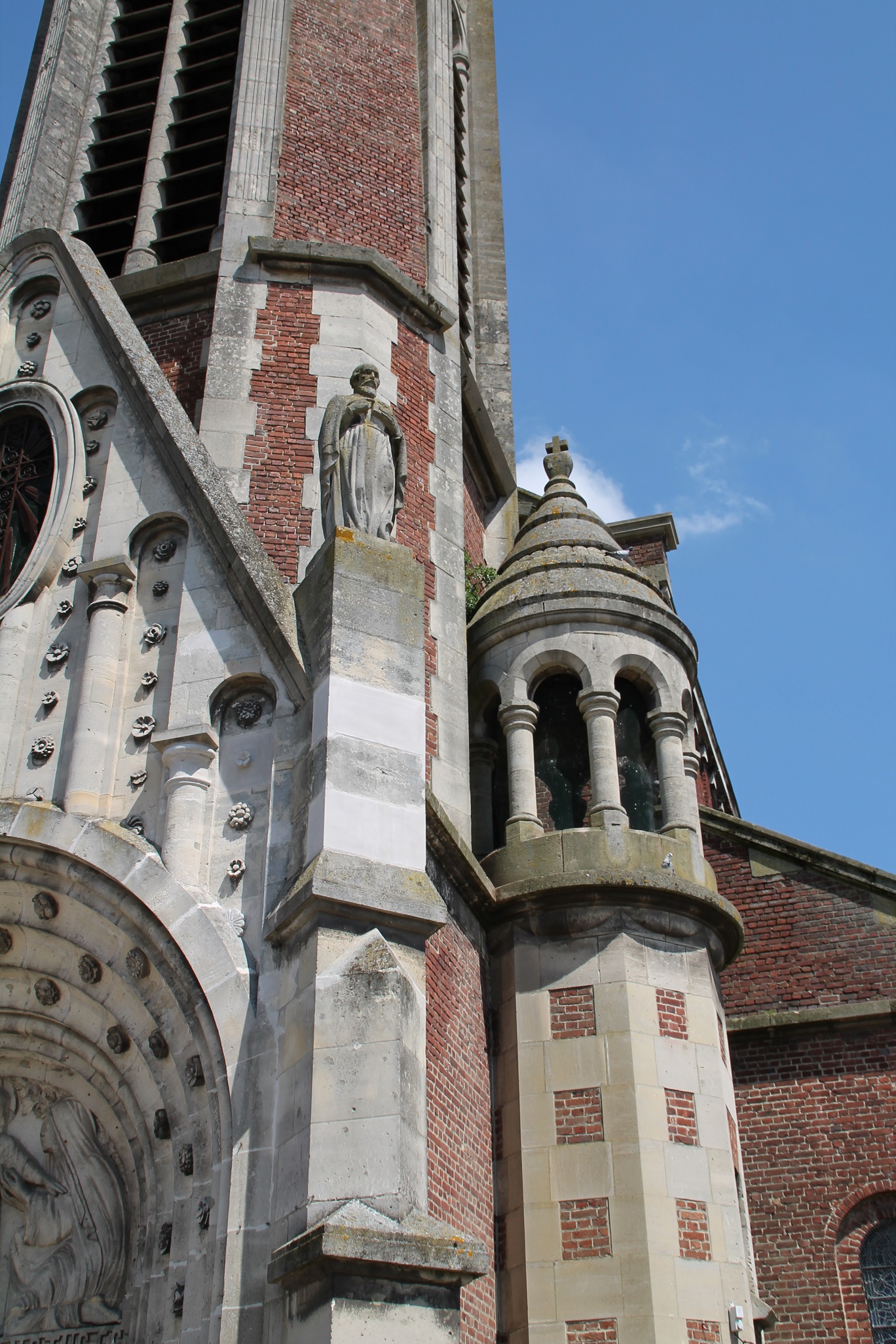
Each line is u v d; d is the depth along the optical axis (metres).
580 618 15.69
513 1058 13.41
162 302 18.28
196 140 21.12
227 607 12.05
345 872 9.80
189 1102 10.00
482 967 13.88
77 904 10.99
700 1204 12.64
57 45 22.34
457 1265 8.30
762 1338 14.48
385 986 9.30
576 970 13.65
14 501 14.24
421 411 17.69
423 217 19.91
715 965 14.67
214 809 11.06
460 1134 12.30
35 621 12.87
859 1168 15.89
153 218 19.91
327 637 11.02
